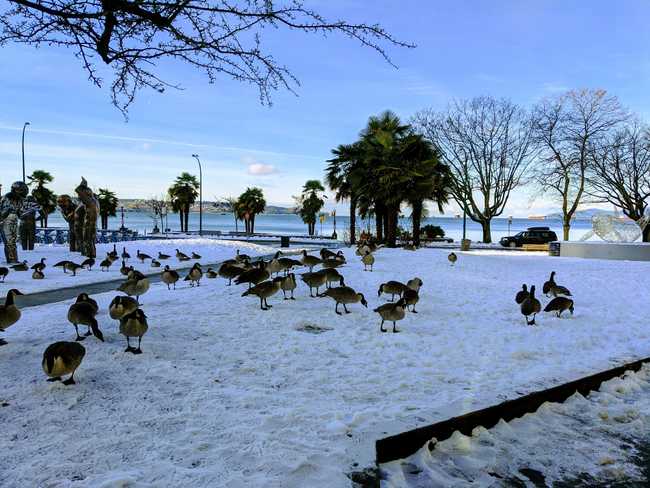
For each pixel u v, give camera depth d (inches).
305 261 609.6
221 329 316.5
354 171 1195.9
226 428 172.4
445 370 253.0
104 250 1043.3
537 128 1750.7
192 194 3073.3
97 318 331.0
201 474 141.5
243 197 2913.4
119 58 201.5
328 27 193.0
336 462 151.2
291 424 177.6
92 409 182.7
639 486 161.0
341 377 237.0
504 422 199.0
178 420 177.2
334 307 399.2
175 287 519.5
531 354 286.7
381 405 200.1
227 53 200.8
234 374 232.5
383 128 1215.6
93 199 909.8
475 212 2064.5
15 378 208.5
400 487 151.5
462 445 179.0
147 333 289.1
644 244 1074.7
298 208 3105.3
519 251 1502.2
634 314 425.1
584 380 239.3
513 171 1923.0
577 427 203.8
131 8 180.1
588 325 373.7
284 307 393.1
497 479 161.2
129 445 157.6
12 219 806.5
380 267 713.6
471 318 390.0
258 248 1182.3
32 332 287.9
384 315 328.5
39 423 169.8
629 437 196.5
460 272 706.2
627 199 1610.5
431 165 1112.8
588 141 1644.9
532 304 362.3
